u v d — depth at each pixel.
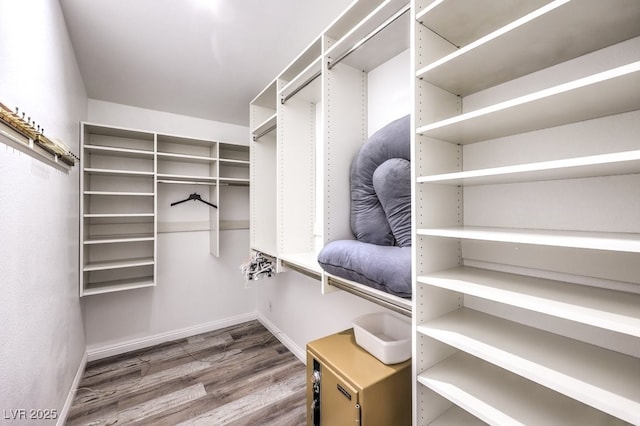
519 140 1.00
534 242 0.68
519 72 0.96
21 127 0.92
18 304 1.00
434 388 0.90
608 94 0.66
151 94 2.42
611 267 0.82
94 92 2.33
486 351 0.80
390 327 1.45
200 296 2.91
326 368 1.23
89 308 2.39
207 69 2.15
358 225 1.40
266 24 1.71
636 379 0.67
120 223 2.51
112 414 1.72
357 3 1.25
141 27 1.69
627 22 0.70
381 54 1.49
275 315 2.83
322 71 1.47
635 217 0.78
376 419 1.08
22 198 1.03
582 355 0.78
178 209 2.78
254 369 2.21
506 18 0.95
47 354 1.31
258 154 2.52
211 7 1.57
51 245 1.37
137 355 2.44
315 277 1.75
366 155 1.36
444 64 0.90
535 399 0.83
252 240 2.46
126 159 2.52
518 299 0.73
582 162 0.62
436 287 1.03
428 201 1.01
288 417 1.70
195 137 2.64
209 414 1.72
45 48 1.27
